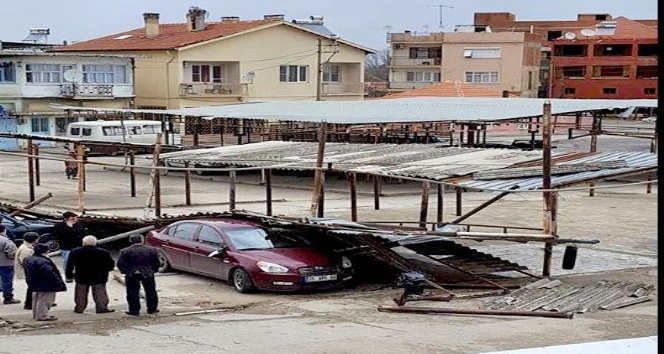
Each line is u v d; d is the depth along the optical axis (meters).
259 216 19.23
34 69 55.25
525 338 12.55
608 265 20.33
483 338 12.53
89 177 40.25
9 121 53.72
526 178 18.92
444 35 89.62
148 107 64.50
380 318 14.41
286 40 68.50
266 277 16.55
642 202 32.28
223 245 17.58
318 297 16.66
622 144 59.41
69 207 29.28
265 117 39.69
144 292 15.98
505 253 21.81
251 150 30.95
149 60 64.06
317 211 22.33
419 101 48.25
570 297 15.97
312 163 23.97
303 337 12.70
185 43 63.06
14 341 12.37
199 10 68.06
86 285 14.55
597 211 29.78
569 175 18.67
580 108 37.88
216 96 64.81
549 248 18.03
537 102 43.72
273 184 38.09
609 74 92.94
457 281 17.28
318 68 66.00
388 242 17.62
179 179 40.03
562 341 12.30
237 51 65.94
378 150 28.30
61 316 14.39
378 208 29.91
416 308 15.04
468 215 21.19
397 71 93.62
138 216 27.14
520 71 87.50
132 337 12.70
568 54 94.50
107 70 59.22
